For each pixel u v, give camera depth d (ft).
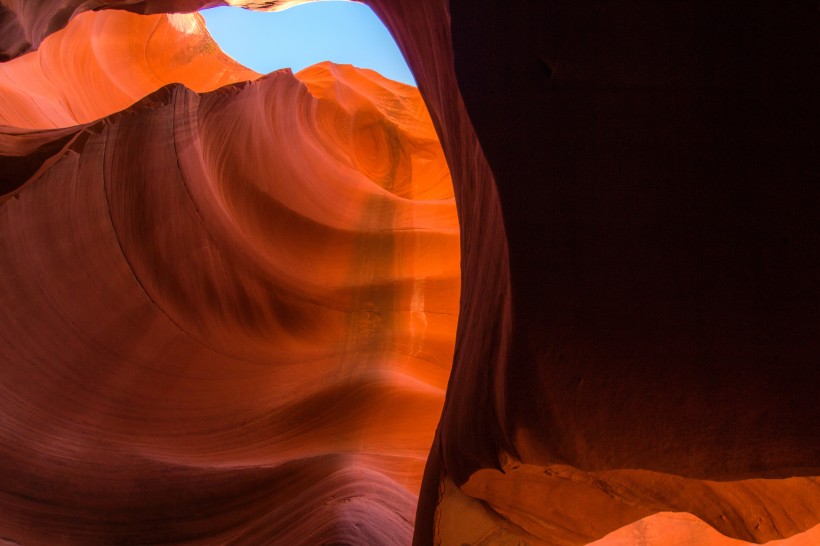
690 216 7.59
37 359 22.33
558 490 12.00
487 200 11.37
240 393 27.89
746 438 7.93
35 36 28.22
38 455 20.33
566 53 7.81
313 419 27.17
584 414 8.65
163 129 28.84
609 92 7.66
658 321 7.96
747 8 6.88
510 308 8.74
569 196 8.00
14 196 21.58
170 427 24.75
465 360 13.12
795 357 7.47
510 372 8.91
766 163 7.17
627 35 7.47
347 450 23.18
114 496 19.90
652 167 7.63
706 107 7.28
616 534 19.58
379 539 14.66
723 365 7.80
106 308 25.40
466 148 13.60
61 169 23.13
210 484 20.30
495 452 10.73
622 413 8.47
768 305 7.47
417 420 27.04
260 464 21.27
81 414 22.71
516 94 8.11
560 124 7.91
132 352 25.72
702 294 7.71
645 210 7.75
